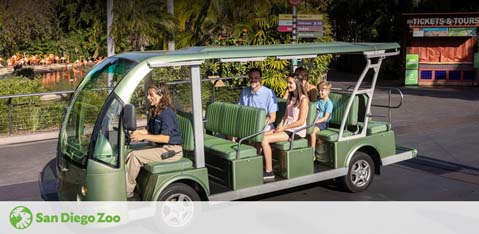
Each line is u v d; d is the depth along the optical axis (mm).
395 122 11773
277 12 13961
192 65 5469
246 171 5906
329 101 7066
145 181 5469
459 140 9820
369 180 7023
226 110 6660
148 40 13734
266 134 6293
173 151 5625
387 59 21266
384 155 7098
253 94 6977
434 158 8602
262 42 13742
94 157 5145
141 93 9508
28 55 20328
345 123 6848
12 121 10805
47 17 16375
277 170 6410
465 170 7902
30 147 10039
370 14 23109
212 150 6074
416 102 14680
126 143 5434
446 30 18109
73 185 5379
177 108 6672
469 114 12578
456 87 18172
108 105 5211
